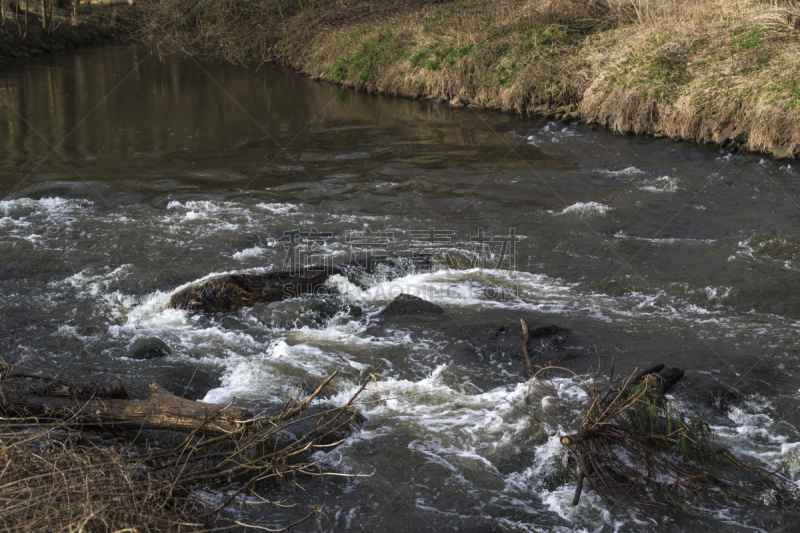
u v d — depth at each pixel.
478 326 6.12
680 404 4.74
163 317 6.37
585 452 3.99
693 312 6.48
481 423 4.54
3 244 8.19
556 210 9.76
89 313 6.42
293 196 10.66
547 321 6.27
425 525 3.60
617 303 6.76
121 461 3.27
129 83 22.81
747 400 4.82
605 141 13.85
